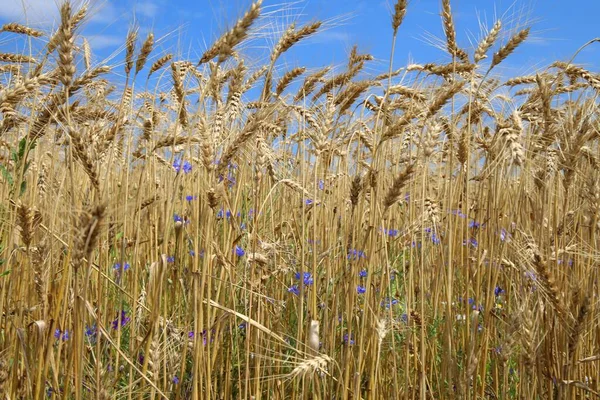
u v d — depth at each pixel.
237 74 1.25
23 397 1.04
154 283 1.05
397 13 1.19
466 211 1.24
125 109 1.27
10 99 1.05
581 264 1.26
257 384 1.14
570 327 1.05
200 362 1.09
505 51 1.31
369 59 1.48
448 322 1.17
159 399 1.10
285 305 1.40
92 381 1.05
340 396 1.21
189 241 1.43
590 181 1.20
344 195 1.36
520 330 1.12
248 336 1.11
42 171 1.29
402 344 1.37
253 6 1.03
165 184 1.33
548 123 1.30
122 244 1.18
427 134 1.23
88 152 0.97
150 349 1.05
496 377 1.26
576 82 1.54
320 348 1.22
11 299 1.17
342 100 1.35
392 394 1.28
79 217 0.87
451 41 1.33
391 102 1.44
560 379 1.08
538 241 1.24
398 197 1.14
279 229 1.48
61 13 0.98
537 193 1.37
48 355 0.94
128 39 1.13
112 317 1.25
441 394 1.23
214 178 1.11
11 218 1.07
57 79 1.07
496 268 1.22
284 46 1.19
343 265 1.29
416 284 1.48
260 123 1.13
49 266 1.02
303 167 1.38
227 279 1.25
